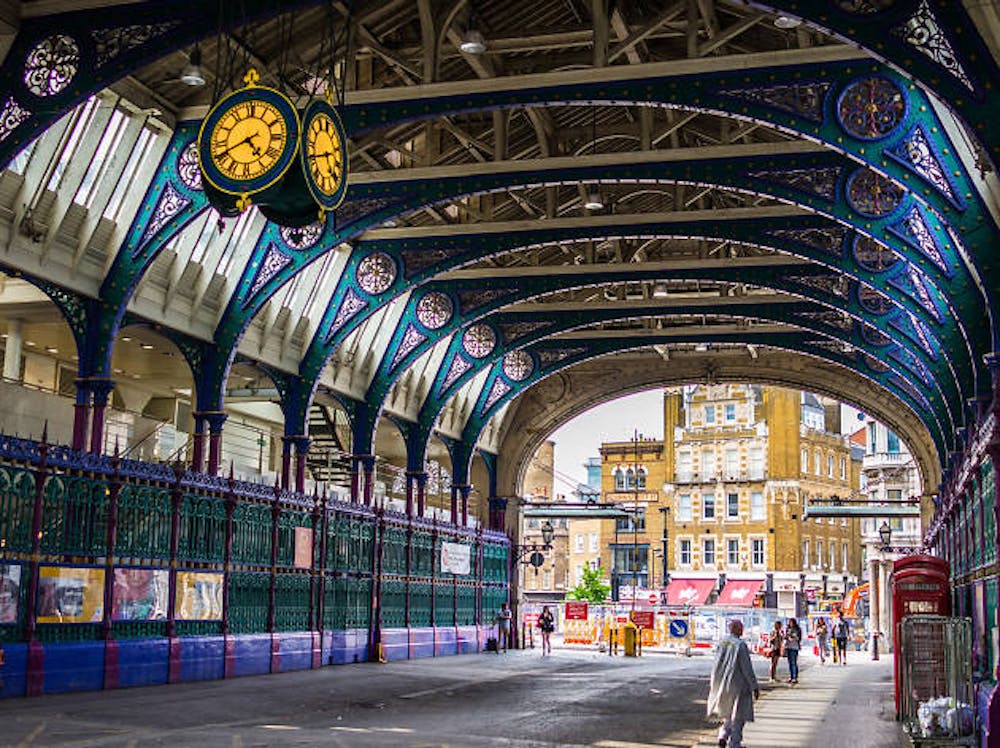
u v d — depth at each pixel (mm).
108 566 21328
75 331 22922
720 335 37906
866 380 41312
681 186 26594
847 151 17531
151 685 22125
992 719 13219
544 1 22000
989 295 16844
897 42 13680
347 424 44875
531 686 25156
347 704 19656
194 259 25531
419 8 19000
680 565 87562
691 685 26953
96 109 21172
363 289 29359
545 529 46438
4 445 18703
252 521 26750
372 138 24188
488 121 25859
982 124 13422
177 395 37312
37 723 15344
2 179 20609
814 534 85750
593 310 35188
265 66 20922
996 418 15117
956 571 25703
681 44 22594
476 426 40906
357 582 32438
